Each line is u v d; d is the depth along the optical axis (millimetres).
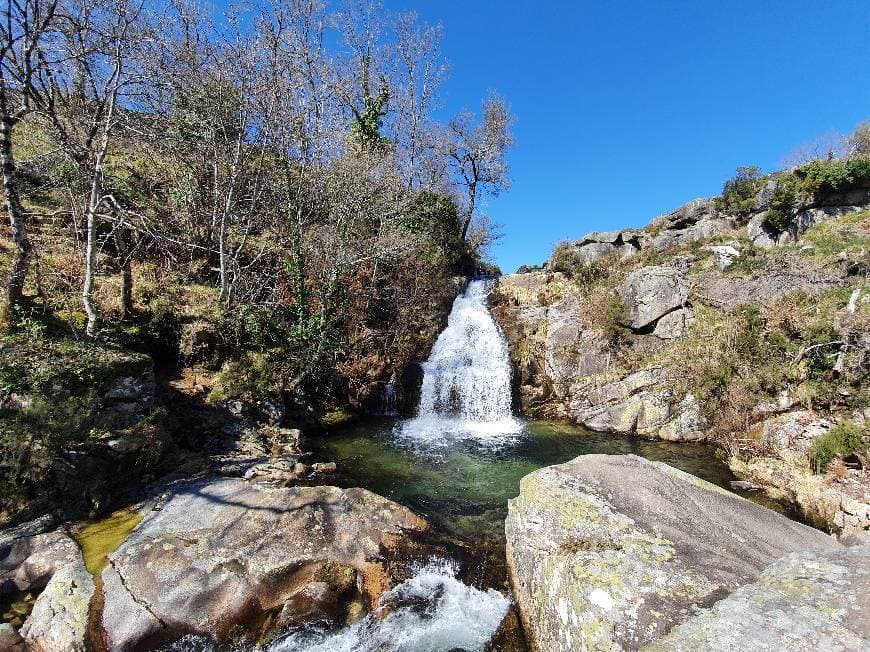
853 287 11227
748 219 17328
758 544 4305
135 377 7758
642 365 13891
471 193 27953
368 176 14789
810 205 15391
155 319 10469
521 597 5164
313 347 12852
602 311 15352
